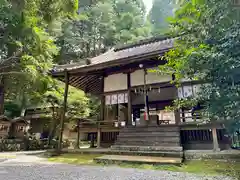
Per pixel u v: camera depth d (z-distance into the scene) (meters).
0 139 9.86
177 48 2.95
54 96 10.76
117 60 7.08
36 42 7.58
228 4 2.08
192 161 4.80
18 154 7.60
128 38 22.44
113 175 3.45
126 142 6.38
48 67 8.39
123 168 4.25
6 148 9.55
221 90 1.96
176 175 3.41
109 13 24.44
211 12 2.24
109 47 23.50
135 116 11.29
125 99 8.28
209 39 2.25
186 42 2.80
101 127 7.70
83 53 23.27
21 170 3.98
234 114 1.92
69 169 4.11
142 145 6.04
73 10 8.75
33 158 6.15
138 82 8.22
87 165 4.70
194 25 2.63
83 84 10.34
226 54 1.83
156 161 4.50
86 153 6.71
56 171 3.87
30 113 15.99
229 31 1.95
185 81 6.92
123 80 8.66
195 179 3.11
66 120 12.46
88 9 24.84
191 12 2.63
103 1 26.14
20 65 7.71
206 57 2.00
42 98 10.84
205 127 5.67
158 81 7.79
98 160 5.06
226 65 1.86
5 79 8.63
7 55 7.84
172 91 8.67
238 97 1.82
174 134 5.92
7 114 15.17
